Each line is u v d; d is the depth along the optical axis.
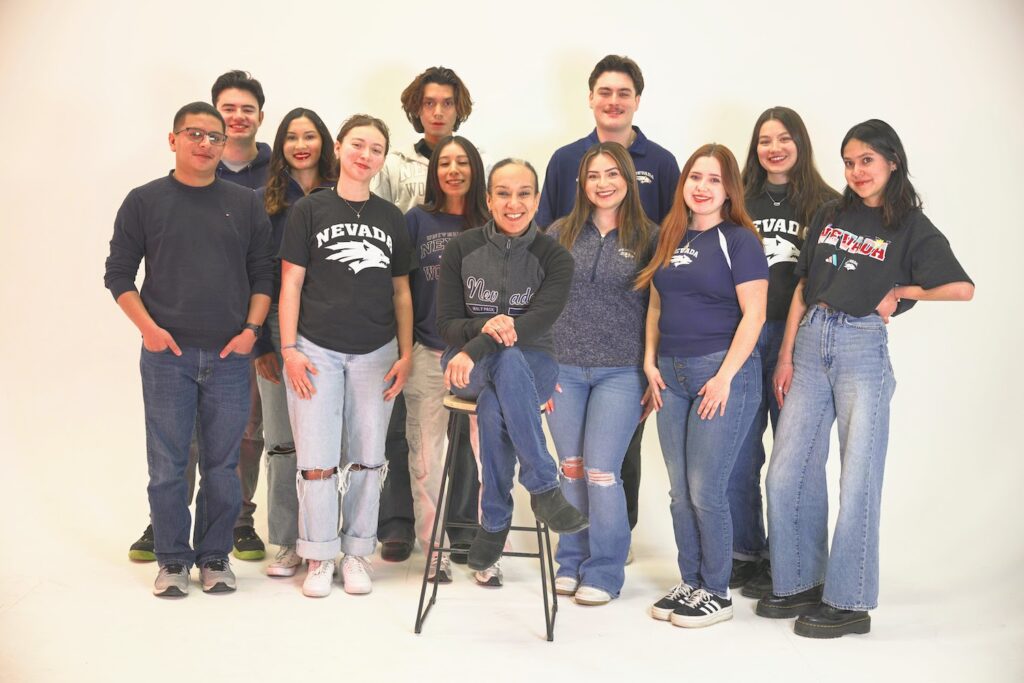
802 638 3.09
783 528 3.27
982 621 3.27
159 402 3.27
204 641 2.91
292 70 4.16
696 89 4.19
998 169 4.09
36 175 4.14
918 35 4.10
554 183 3.87
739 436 3.23
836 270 3.19
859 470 3.12
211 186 3.33
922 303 4.19
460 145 3.54
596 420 3.38
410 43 4.17
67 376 4.26
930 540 4.06
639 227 3.35
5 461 4.23
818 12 4.13
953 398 4.21
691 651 2.95
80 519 4.02
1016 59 4.05
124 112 4.13
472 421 3.07
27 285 4.20
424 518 3.70
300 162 3.62
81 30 4.10
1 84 4.09
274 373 3.60
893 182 3.11
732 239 3.21
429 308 3.60
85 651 2.81
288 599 3.32
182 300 3.24
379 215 3.44
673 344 3.27
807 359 3.25
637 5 4.16
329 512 3.40
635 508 3.86
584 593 3.36
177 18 4.12
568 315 3.38
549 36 4.17
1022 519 4.07
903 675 2.80
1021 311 4.12
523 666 2.79
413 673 2.72
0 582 3.36
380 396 3.45
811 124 4.16
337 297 3.36
